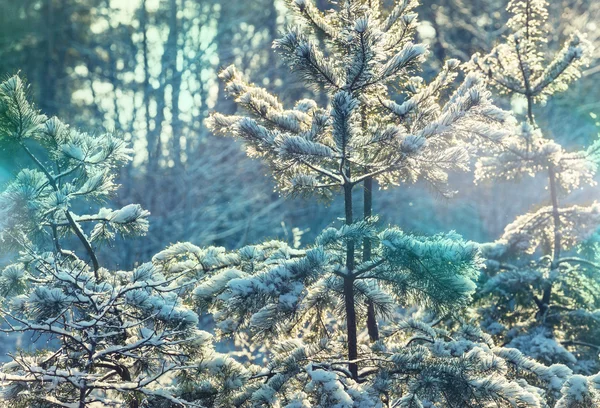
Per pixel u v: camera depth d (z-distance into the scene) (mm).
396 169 5840
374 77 5820
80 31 26922
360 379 5824
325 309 6223
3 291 5738
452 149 5703
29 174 5625
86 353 5664
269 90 23844
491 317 8555
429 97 6020
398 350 6062
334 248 5754
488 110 5582
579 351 8492
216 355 5891
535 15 8531
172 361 5738
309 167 6094
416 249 5492
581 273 8602
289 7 6059
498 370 5602
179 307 5746
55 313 5445
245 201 20953
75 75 25188
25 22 25266
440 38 26250
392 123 6098
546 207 8820
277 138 5512
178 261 6891
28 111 5676
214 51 23094
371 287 5969
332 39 6043
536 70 8695
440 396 5426
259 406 5594
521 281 8336
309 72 5828
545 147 8078
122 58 24766
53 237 5926
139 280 5820
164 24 24734
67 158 5797
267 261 5906
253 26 25641
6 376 4938
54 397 5328
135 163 22094
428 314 8055
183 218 20734
